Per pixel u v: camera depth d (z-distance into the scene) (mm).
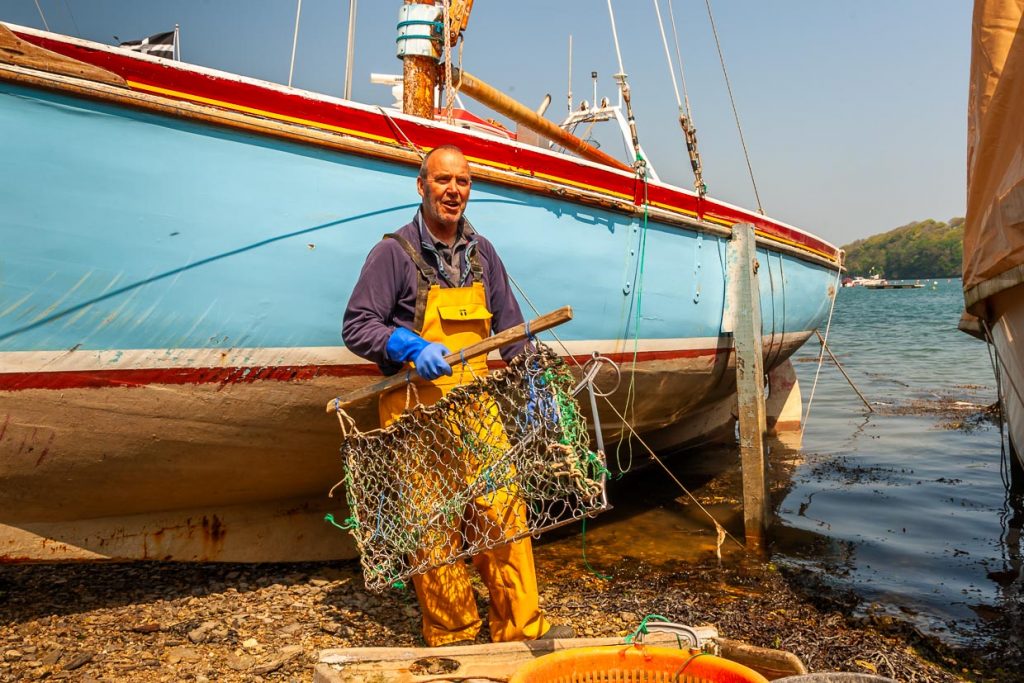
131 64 3492
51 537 3975
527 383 2859
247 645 3701
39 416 3506
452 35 5312
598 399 5668
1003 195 5059
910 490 6828
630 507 6469
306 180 3924
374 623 3979
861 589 4578
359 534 3211
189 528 4387
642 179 5559
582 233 5145
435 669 2877
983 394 12859
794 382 9984
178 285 3650
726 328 6543
